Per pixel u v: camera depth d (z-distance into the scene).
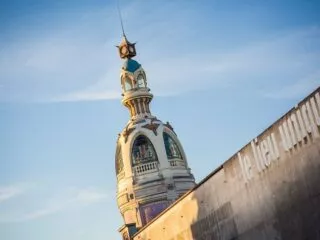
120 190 93.19
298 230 31.97
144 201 90.38
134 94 98.06
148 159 92.81
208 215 44.28
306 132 30.02
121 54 102.31
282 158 32.53
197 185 45.25
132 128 95.19
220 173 41.06
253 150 35.66
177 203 50.12
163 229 55.06
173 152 94.69
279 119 32.28
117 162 95.75
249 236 37.94
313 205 30.28
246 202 37.66
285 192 32.75
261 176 35.12
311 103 29.30
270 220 34.81
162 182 91.06
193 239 48.16
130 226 80.31
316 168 29.66
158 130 94.69
